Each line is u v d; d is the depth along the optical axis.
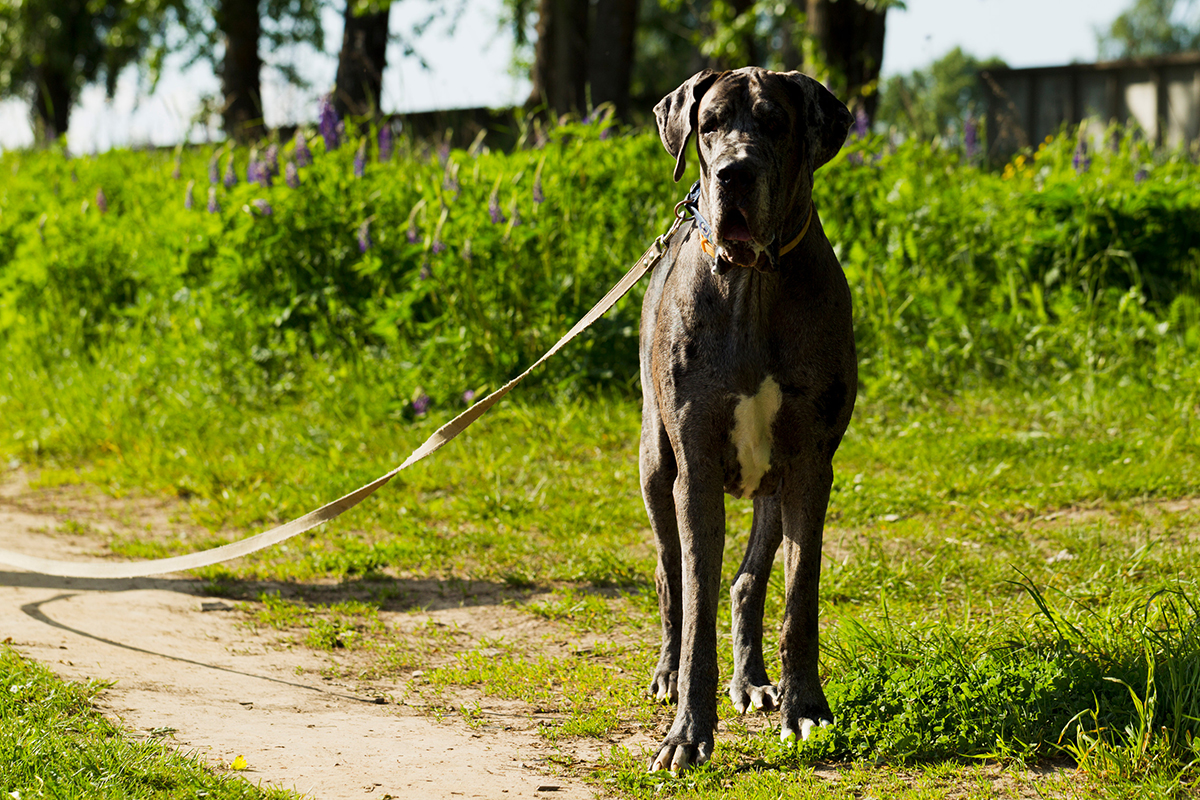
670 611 3.67
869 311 8.12
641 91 30.08
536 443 7.14
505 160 9.07
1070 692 3.18
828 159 3.19
